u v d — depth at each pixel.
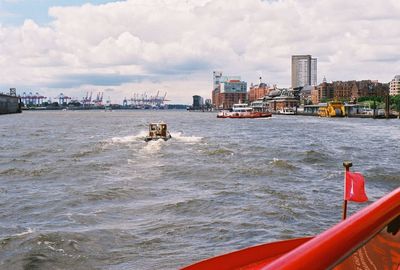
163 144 66.94
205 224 20.45
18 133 99.81
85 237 18.44
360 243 2.23
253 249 5.56
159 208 23.69
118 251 17.00
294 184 31.30
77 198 26.53
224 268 5.37
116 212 23.00
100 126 135.25
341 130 112.50
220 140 75.69
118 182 32.31
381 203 2.40
